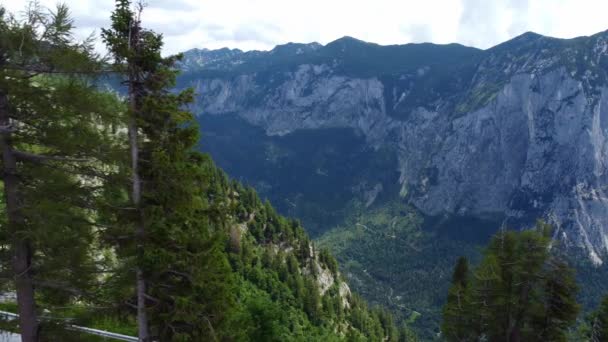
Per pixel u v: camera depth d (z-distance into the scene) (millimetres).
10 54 12664
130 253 16406
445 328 36938
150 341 18047
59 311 16953
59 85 13453
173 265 17703
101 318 16609
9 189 14219
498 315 34281
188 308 17344
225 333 19719
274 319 31266
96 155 14719
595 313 35625
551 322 33219
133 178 16453
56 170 14805
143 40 16344
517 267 32688
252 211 140000
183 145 17469
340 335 108500
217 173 134500
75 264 15148
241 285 88812
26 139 14047
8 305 27281
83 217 15531
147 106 16234
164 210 17469
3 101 13578
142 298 17266
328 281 147875
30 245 14828
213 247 17984
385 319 155000
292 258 126438
